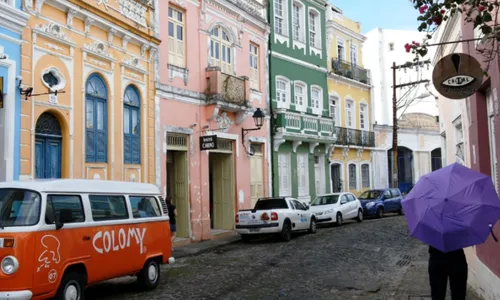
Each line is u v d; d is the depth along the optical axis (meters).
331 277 10.98
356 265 12.50
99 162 13.84
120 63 14.91
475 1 6.07
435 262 6.18
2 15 10.76
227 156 21.20
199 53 19.28
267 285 10.19
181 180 18.41
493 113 7.76
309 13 28.02
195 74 18.98
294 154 25.38
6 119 10.86
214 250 16.06
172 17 18.20
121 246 9.00
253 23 22.89
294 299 9.03
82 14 13.25
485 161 8.52
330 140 27.42
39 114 11.83
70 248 7.75
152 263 10.01
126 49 15.27
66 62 12.77
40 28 11.94
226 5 20.83
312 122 26.08
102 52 14.07
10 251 6.93
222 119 20.28
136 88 15.84
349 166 31.27
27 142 11.40
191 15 19.03
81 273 8.03
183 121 18.16
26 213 7.32
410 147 38.91
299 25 27.23
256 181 22.81
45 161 12.16
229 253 15.12
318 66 28.14
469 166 9.72
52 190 7.71
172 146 17.70
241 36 21.98
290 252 14.68
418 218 5.83
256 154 22.98
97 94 13.94
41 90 11.94
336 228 21.31
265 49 23.91
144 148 16.05
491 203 5.68
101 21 13.94
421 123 40.16
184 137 18.38
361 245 15.88
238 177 21.25
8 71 10.98
